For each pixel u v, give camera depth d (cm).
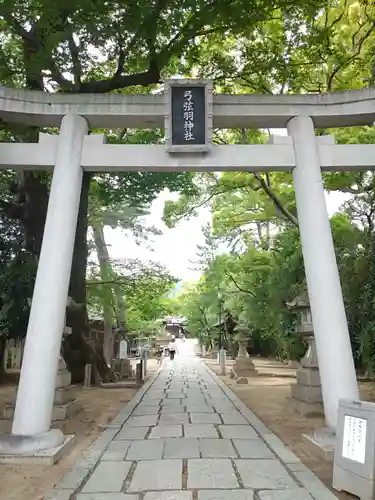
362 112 750
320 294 685
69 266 702
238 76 1258
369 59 1293
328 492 464
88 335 1620
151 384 1630
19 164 740
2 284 1392
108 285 2072
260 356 3578
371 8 1324
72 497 450
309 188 728
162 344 5462
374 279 1104
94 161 743
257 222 2239
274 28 1210
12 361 2311
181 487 479
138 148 750
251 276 2345
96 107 758
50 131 1436
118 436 733
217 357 3450
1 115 761
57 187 716
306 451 638
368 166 755
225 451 632
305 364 981
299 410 949
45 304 658
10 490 475
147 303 2833
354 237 1348
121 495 454
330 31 1184
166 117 736
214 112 760
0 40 1166
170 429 792
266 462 574
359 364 1644
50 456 568
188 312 4253
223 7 912
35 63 980
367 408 454
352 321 1273
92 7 808
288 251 1830
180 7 918
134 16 886
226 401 1173
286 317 1861
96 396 1276
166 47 1066
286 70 1202
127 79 1202
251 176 1636
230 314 2997
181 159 746
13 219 1515
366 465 438
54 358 650
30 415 614
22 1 862
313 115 762
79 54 1066
